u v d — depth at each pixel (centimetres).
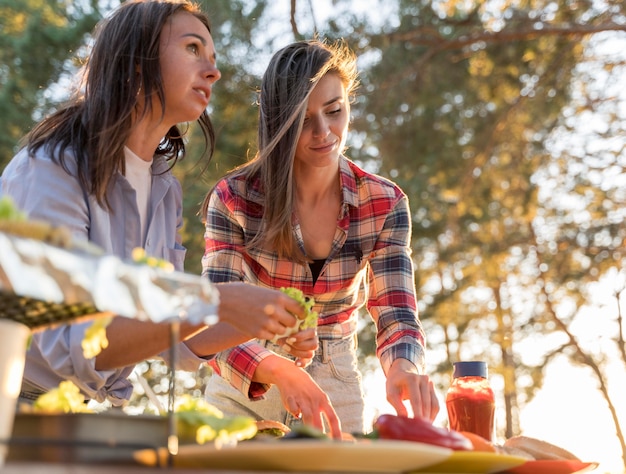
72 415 96
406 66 939
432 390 181
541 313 1300
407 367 203
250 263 231
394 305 224
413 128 977
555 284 1179
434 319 1206
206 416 109
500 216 1117
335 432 178
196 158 848
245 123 850
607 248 1115
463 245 1113
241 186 227
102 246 172
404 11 935
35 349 158
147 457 95
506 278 1247
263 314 132
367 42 899
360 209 231
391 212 232
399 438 121
